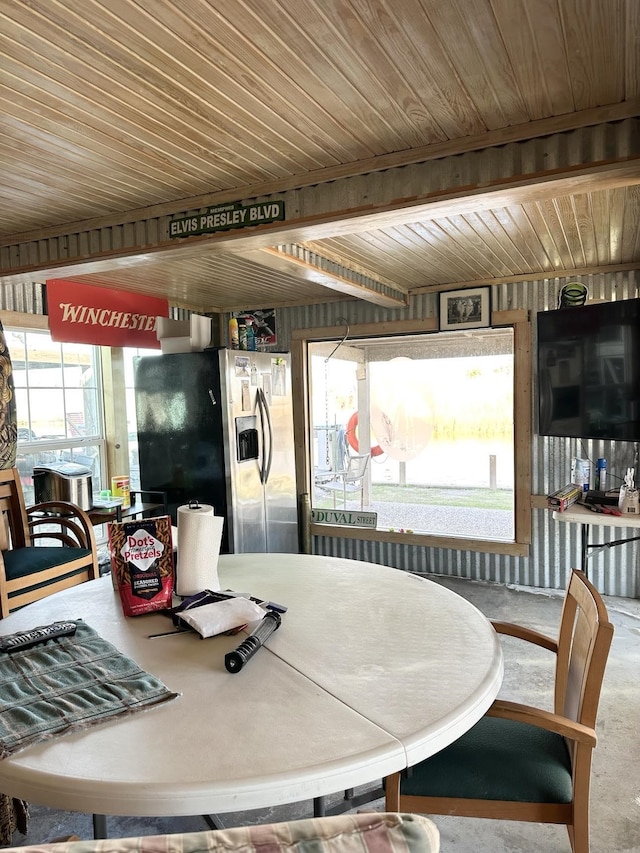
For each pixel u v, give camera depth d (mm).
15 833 1995
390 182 2221
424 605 1870
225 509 4199
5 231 3123
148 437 4449
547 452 4449
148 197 2617
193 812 1006
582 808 1478
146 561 1820
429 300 4785
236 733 1170
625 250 3689
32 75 1612
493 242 3430
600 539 4328
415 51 1524
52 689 1333
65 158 2174
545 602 4203
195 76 1633
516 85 1711
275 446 4742
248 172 2342
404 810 1518
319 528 5344
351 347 7406
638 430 3604
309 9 1343
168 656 1525
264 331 5457
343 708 1259
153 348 4902
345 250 3539
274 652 1536
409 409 8758
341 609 1840
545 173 1962
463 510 7938
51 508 3178
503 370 8266
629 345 3633
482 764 1545
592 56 1560
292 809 2121
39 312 3965
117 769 1064
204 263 3668
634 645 3430
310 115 1878
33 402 4195
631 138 1836
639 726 2605
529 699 2822
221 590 2010
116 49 1494
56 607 1896
